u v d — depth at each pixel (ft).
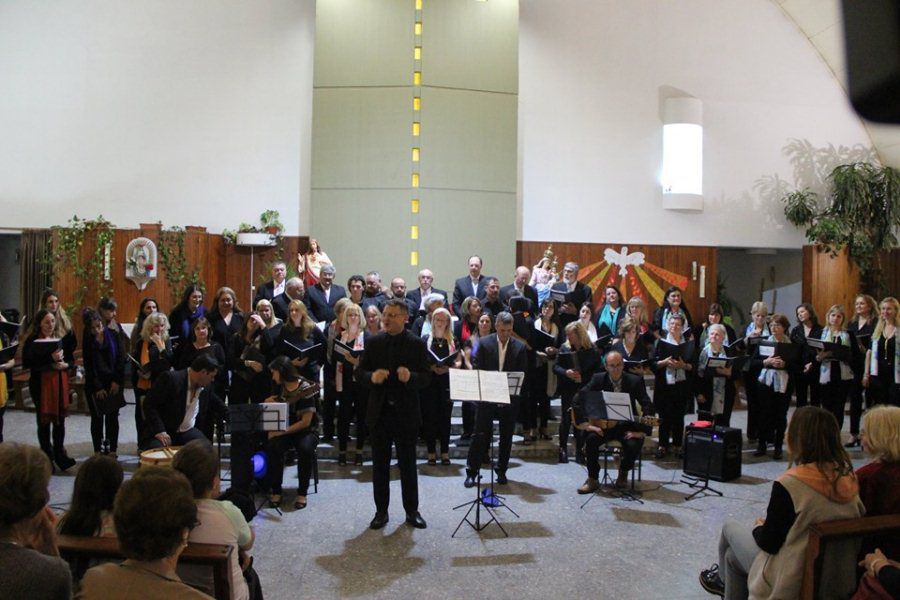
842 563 11.12
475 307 28.27
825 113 44.52
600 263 42.93
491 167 41.24
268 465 21.95
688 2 43.52
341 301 27.37
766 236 44.45
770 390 28.96
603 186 42.98
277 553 18.47
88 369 25.66
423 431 26.68
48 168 40.19
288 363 22.30
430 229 40.73
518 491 24.11
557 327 29.60
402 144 40.70
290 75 41.32
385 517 20.45
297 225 41.27
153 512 7.53
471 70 41.14
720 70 43.83
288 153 41.29
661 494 24.11
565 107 42.70
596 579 17.19
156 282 38.68
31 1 40.01
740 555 13.05
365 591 16.31
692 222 43.80
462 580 16.98
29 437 29.71
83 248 38.29
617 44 43.06
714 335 28.84
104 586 7.49
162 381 21.04
